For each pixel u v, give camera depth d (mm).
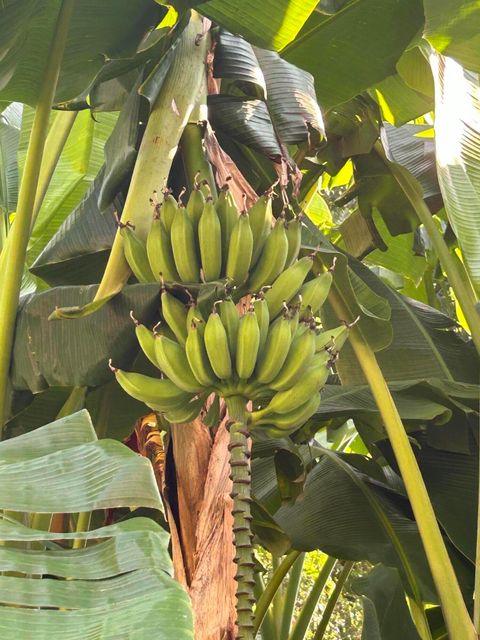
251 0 2855
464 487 3818
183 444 2518
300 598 8625
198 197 2488
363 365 3307
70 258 3121
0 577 1368
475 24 2867
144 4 3066
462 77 3637
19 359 2783
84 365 2635
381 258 5125
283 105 2994
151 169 2664
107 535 1506
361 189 4332
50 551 1490
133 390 2369
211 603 2236
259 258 2484
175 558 2402
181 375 2297
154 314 2578
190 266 2434
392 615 4113
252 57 3049
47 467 1747
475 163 3406
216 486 2412
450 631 2895
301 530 3992
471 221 3232
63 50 3062
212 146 2848
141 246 2531
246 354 2193
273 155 2881
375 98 4270
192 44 2996
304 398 2254
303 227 3336
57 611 1297
